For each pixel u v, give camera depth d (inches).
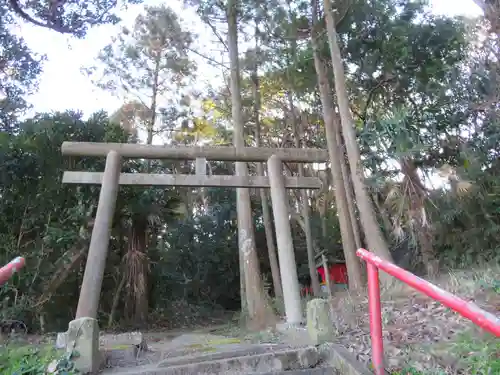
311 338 149.1
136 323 492.4
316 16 559.2
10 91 466.9
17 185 407.2
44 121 443.5
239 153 296.0
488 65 404.8
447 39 504.1
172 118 746.2
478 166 445.1
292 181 295.9
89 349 134.0
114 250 528.4
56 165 426.0
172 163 661.3
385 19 531.5
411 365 121.1
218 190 820.6
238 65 593.0
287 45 596.7
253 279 472.1
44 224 415.5
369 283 109.7
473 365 114.0
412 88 555.8
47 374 126.8
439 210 453.7
